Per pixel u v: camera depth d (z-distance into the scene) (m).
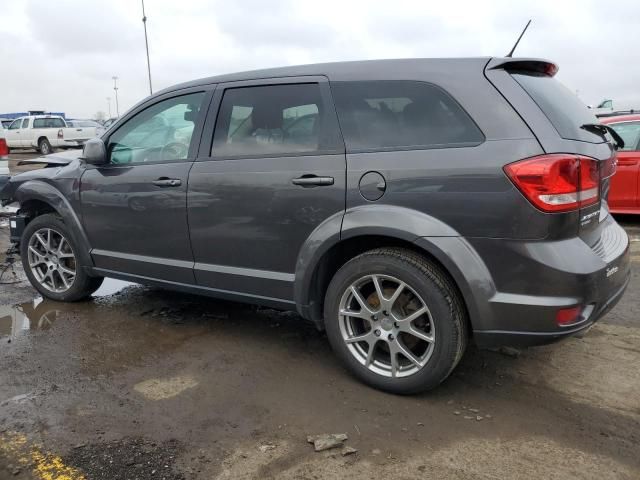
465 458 2.50
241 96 3.51
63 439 2.65
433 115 2.87
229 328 4.08
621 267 2.99
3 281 5.38
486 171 2.64
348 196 3.00
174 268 3.82
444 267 2.84
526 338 2.69
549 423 2.78
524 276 2.62
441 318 2.81
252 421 2.81
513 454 2.52
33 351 3.67
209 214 3.54
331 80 3.18
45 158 4.93
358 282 3.07
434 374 2.88
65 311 4.47
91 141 4.05
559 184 2.54
